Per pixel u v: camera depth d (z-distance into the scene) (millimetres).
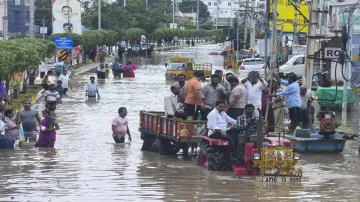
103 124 34062
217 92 23906
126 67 70438
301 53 72312
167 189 18203
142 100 46344
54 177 19984
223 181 19359
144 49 120750
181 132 22547
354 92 43750
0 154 24734
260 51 73438
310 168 21797
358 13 49031
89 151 25609
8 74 40031
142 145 26812
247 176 20062
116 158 23844
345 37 33156
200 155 22062
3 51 37500
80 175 20328
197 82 23719
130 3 151500
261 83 25281
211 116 21016
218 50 130625
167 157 24156
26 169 21406
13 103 40969
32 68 51156
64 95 49719
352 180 19719
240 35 119375
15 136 26312
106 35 105500
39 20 111375
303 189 18281
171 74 66500
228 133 20688
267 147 19391
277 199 16938
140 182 19219
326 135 24953
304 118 26734
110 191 17891
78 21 79938
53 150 25844
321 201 16766
